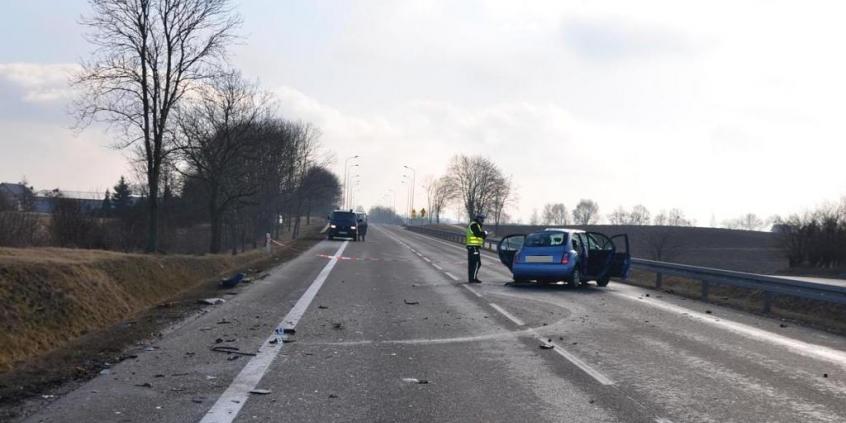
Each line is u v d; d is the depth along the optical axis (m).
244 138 32.88
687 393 7.04
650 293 18.45
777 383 7.57
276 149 47.97
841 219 39.78
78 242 24.67
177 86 25.64
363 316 12.63
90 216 26.36
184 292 16.62
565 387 7.26
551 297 16.75
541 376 7.79
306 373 7.75
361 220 58.47
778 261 50.94
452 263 30.52
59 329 10.16
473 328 11.43
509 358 8.84
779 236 44.19
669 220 118.00
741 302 16.50
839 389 7.31
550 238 19.61
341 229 55.47
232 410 6.11
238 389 6.91
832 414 6.30
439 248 47.56
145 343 9.44
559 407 6.44
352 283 19.31
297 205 69.38
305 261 29.02
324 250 39.41
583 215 159.62
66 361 8.17
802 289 13.44
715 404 6.61
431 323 11.93
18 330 9.25
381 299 15.49
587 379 7.66
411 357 8.83
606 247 21.12
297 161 62.72
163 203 38.84
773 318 13.56
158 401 6.37
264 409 6.19
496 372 7.99
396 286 18.81
